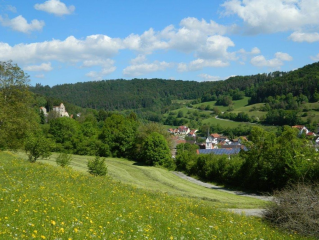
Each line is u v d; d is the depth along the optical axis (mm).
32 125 46656
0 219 8109
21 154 51688
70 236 7766
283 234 14414
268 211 17109
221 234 11945
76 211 10961
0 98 41344
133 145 87188
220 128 173625
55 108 184750
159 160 75750
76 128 92750
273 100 188375
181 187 46750
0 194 11422
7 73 44594
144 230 9883
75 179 20859
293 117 143000
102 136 90688
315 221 14602
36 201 11195
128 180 49469
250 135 44562
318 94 164625
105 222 10078
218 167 55281
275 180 38906
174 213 14945
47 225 8430
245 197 37188
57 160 36625
